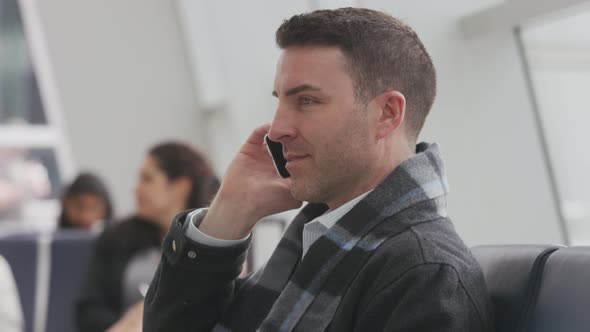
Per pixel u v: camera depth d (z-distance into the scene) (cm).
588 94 444
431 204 194
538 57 466
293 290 197
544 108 472
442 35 464
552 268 184
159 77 821
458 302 176
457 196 464
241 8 684
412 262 178
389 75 196
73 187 564
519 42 470
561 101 462
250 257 406
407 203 192
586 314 169
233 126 705
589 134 448
